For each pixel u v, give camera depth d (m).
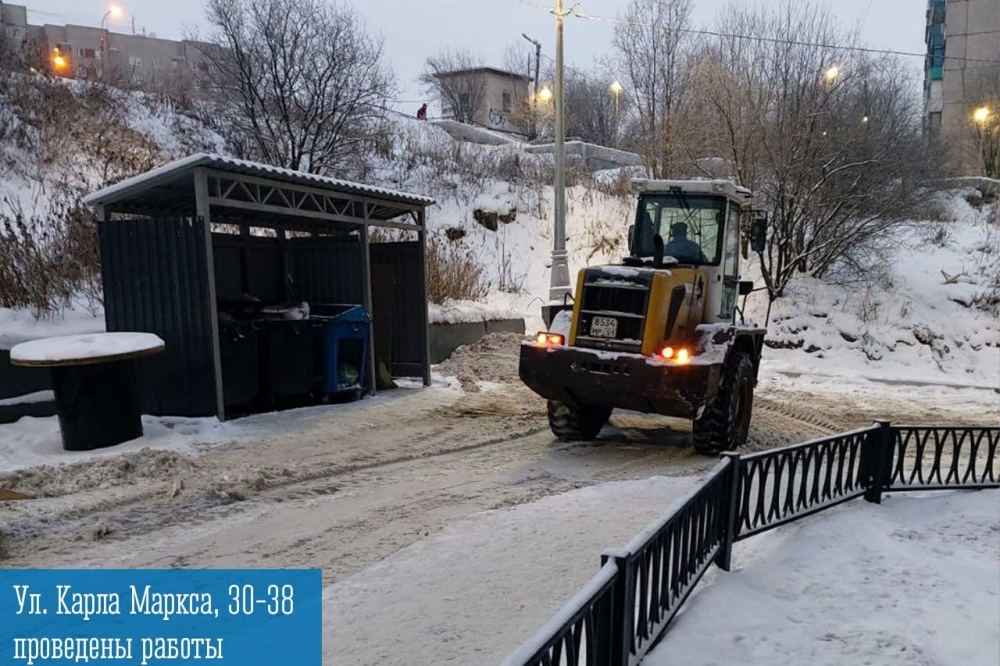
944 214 20.39
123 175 13.61
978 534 5.09
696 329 7.16
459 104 38.91
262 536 4.66
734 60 17.42
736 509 4.32
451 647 3.27
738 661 3.17
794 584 4.09
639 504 5.43
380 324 10.55
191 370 7.83
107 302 8.02
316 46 16.27
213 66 17.36
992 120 26.33
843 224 16.23
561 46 16.33
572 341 6.94
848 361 14.65
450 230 17.69
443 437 7.72
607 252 19.44
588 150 25.59
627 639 2.85
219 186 7.77
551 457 7.06
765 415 9.94
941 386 12.76
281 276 10.68
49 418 7.62
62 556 4.28
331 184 8.89
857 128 16.02
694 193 7.92
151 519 4.94
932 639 3.47
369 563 4.24
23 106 14.23
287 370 8.81
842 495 5.51
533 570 4.16
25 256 9.25
